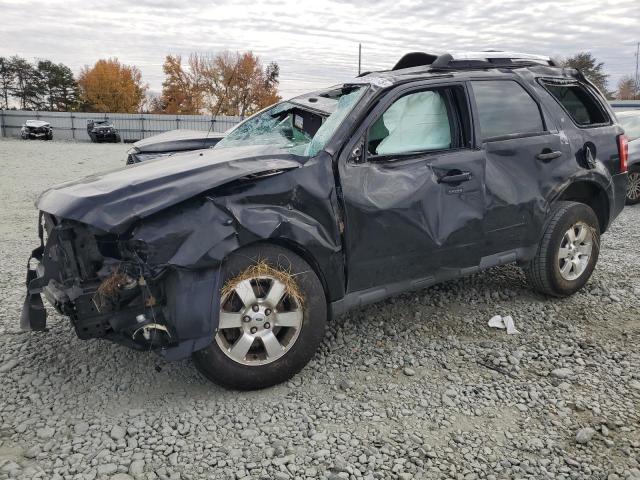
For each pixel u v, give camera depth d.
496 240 4.30
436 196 3.93
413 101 4.10
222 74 56.38
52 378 3.57
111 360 3.82
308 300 3.46
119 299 3.15
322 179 3.51
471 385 3.55
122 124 41.78
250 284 3.32
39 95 85.00
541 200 4.50
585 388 3.51
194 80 56.59
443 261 4.05
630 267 5.95
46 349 3.98
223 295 3.23
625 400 3.37
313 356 3.78
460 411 3.26
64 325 4.40
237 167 3.33
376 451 2.88
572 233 4.79
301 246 3.41
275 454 2.84
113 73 64.50
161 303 3.14
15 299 4.99
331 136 3.66
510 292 5.11
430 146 4.11
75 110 76.50
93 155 23.17
